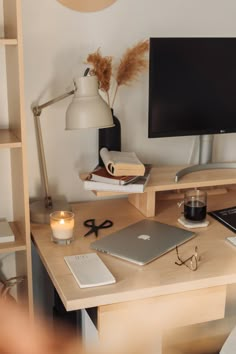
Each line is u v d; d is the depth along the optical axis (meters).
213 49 1.88
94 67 1.88
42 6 1.86
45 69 1.91
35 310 2.10
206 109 1.94
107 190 1.79
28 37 1.87
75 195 2.08
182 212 1.97
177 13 2.03
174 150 2.19
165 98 1.87
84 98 1.63
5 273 2.05
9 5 1.65
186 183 1.89
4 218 1.99
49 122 1.97
